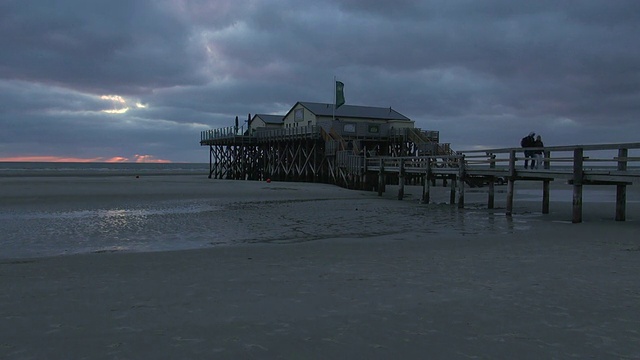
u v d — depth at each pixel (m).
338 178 37.78
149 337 5.17
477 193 33.44
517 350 4.81
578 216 16.27
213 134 62.59
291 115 54.62
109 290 7.18
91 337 5.17
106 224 15.75
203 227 15.32
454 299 6.61
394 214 19.48
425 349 4.84
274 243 12.36
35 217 17.33
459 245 11.62
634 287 7.21
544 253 10.27
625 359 4.59
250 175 56.53
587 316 5.86
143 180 43.22
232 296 6.82
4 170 76.81
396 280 7.79
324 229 15.09
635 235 12.85
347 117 49.91
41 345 4.94
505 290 7.09
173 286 7.43
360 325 5.55
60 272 8.52
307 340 5.09
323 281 7.74
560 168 18.33
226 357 4.64
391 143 46.91
